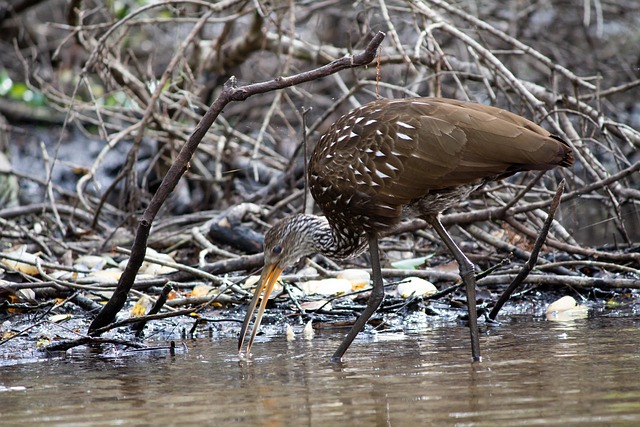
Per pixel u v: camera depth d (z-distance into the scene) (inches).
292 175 598.5
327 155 362.9
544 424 231.6
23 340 389.4
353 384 289.3
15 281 467.8
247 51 692.1
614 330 381.7
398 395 270.4
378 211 354.3
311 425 238.1
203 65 661.3
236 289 432.1
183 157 335.6
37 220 625.9
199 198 692.7
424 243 567.5
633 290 481.7
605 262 490.9
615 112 707.4
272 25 742.5
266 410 256.4
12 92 811.4
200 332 413.7
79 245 556.4
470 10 766.5
